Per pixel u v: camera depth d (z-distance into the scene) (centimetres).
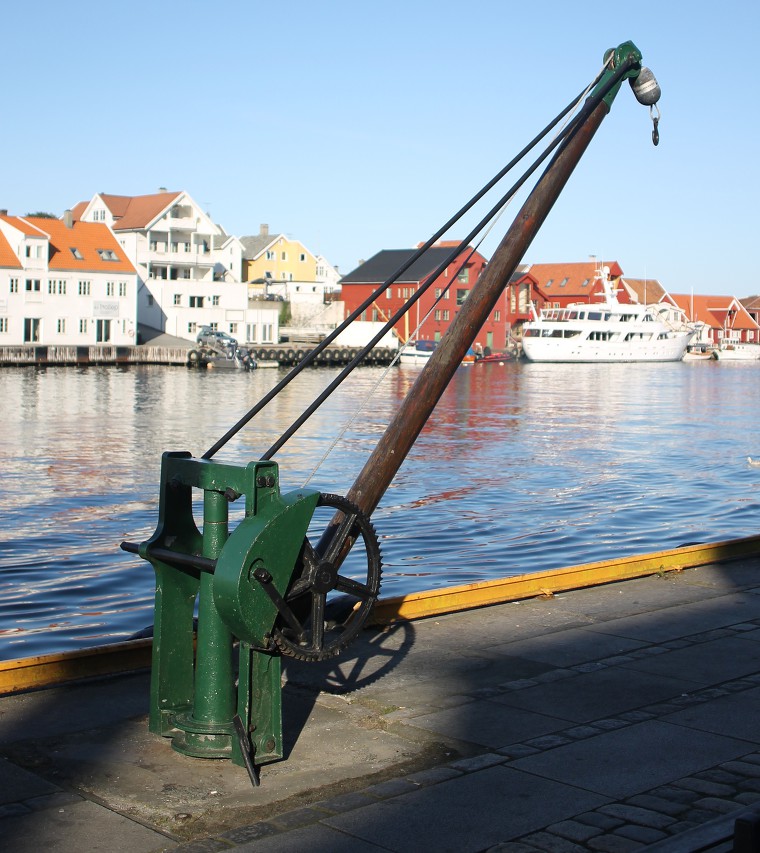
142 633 806
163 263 9169
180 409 4591
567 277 12975
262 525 527
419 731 607
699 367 10725
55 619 1216
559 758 564
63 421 3947
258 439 3466
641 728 612
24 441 3269
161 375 7125
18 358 7481
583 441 3622
